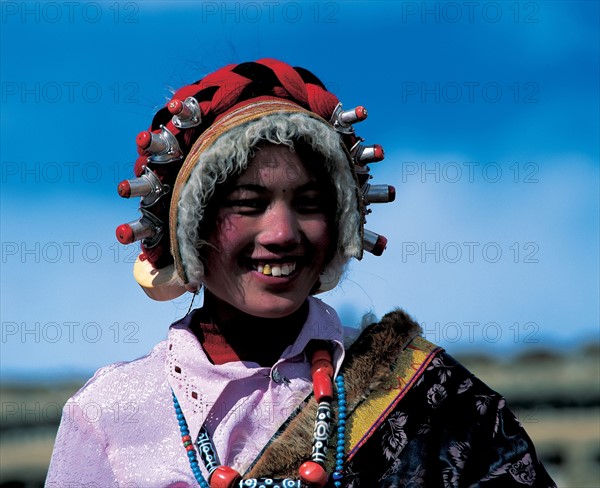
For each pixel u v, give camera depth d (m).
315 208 3.92
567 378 11.06
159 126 4.18
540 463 4.07
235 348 4.11
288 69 4.11
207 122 4.00
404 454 3.97
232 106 4.01
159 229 4.08
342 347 4.11
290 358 4.09
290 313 3.97
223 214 3.87
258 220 3.86
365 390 4.06
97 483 4.07
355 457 3.96
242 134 3.77
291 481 3.85
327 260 4.12
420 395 4.09
